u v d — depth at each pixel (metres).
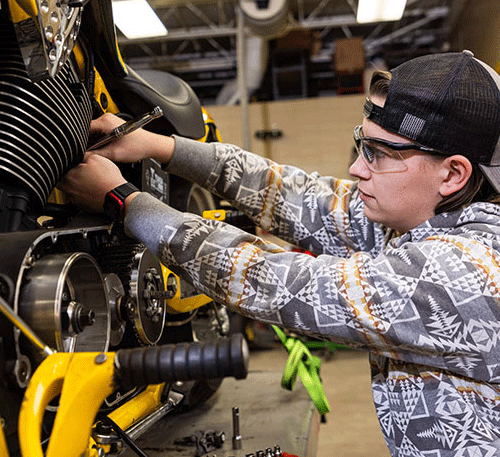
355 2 6.67
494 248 0.63
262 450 1.00
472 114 0.65
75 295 0.65
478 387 0.64
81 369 0.47
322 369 3.35
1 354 0.48
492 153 0.66
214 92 9.07
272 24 4.54
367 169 0.72
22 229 0.63
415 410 0.67
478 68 0.68
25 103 0.62
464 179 0.66
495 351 0.60
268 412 1.32
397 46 8.59
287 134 6.00
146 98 1.00
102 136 0.82
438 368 0.66
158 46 8.00
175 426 1.23
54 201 0.84
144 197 0.71
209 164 0.87
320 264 0.65
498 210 0.68
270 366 3.55
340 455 1.93
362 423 2.28
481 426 0.64
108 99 0.96
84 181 0.71
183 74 8.66
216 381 1.41
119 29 4.16
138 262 0.79
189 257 0.66
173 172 0.86
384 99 0.69
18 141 0.62
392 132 0.68
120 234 0.82
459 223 0.68
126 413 0.90
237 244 0.67
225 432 1.17
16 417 0.50
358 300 0.61
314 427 1.30
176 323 1.19
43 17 0.54
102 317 0.67
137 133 0.81
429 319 0.60
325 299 0.62
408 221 0.72
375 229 0.88
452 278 0.60
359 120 5.94
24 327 0.47
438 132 0.65
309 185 0.95
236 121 6.04
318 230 0.92
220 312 1.55
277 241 3.84
